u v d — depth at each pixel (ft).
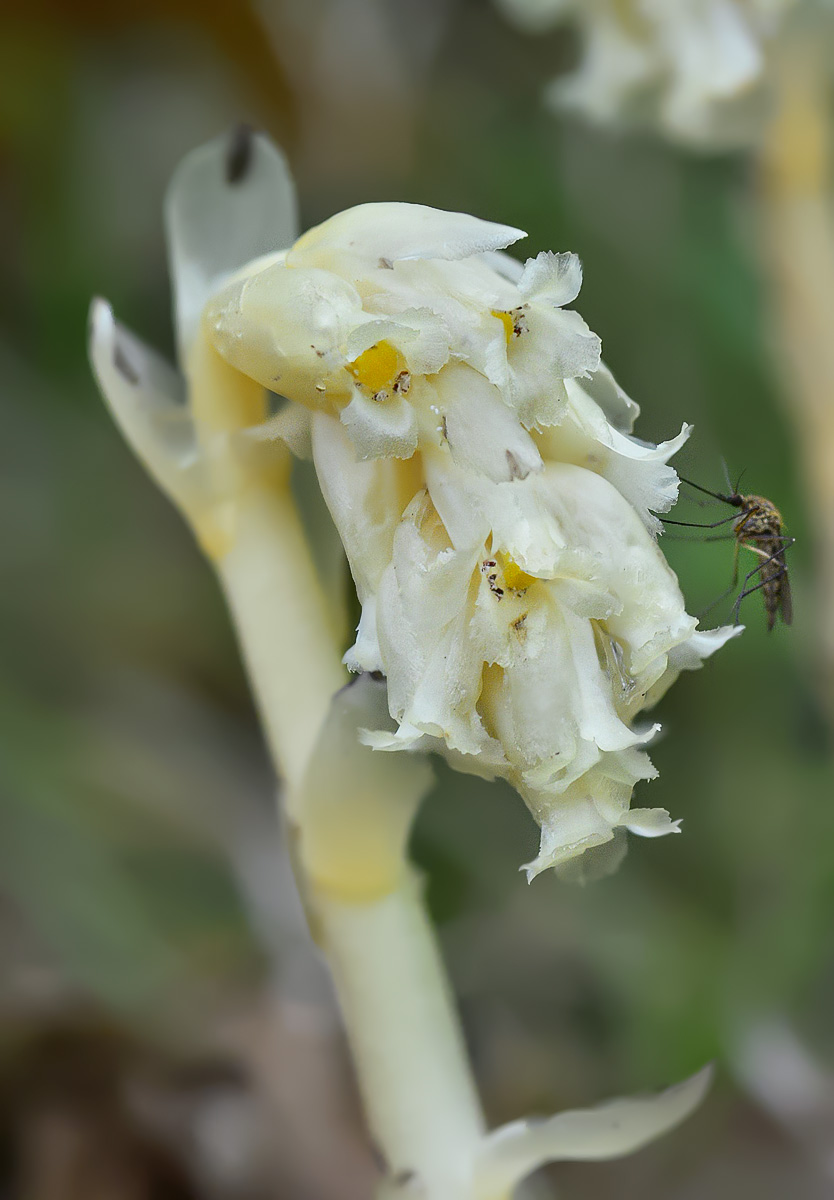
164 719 1.06
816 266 0.84
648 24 0.82
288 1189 0.79
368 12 1.25
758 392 1.03
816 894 0.94
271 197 0.54
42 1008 0.83
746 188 0.92
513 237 0.48
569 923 0.95
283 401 0.53
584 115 0.88
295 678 0.53
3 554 1.07
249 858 0.97
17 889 0.88
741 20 0.80
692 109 0.83
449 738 0.48
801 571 0.96
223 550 0.53
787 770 0.99
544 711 0.48
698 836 0.99
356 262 0.49
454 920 0.95
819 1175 0.83
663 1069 0.88
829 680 0.89
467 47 1.25
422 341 0.47
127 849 0.94
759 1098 0.87
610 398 0.50
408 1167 0.53
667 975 0.92
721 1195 0.84
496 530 0.48
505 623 0.48
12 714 0.97
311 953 0.91
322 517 0.53
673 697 1.01
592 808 0.48
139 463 1.14
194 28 1.20
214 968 0.89
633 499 0.49
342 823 0.52
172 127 1.18
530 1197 0.75
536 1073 0.89
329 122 1.24
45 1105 0.82
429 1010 0.53
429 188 1.20
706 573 0.89
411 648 0.48
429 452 0.48
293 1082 0.83
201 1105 0.82
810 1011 0.91
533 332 0.47
